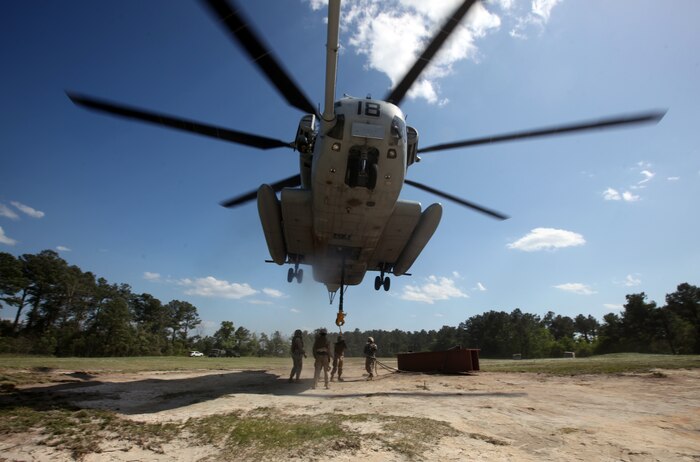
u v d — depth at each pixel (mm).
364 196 9953
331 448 4098
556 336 126062
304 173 11477
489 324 99188
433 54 7539
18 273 74125
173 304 110875
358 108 8898
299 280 14523
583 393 7965
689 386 8570
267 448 4121
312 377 12773
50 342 66062
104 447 4148
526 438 4543
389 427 4883
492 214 11977
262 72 7340
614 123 7605
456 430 4816
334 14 5715
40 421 5039
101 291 85812
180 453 4051
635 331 77625
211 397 7383
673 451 4051
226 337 97500
